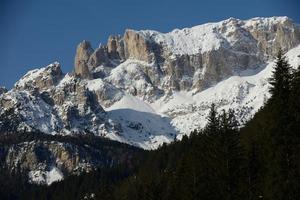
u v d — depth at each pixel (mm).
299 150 101750
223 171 113562
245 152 115625
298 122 103812
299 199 97812
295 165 100625
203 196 119812
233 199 111312
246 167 112312
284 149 102062
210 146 118312
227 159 114375
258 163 111938
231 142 115562
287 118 103750
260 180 109375
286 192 98312
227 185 112812
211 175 116500
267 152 105250
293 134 103000
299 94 106375
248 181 111062
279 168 100688
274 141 103562
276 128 103812
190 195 124625
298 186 98250
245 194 109812
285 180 99812
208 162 118125
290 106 104312
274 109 105375
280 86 107500
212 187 115812
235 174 113000
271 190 99938
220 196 113000
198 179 125250
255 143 116938
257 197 106562
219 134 116875
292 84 108438
